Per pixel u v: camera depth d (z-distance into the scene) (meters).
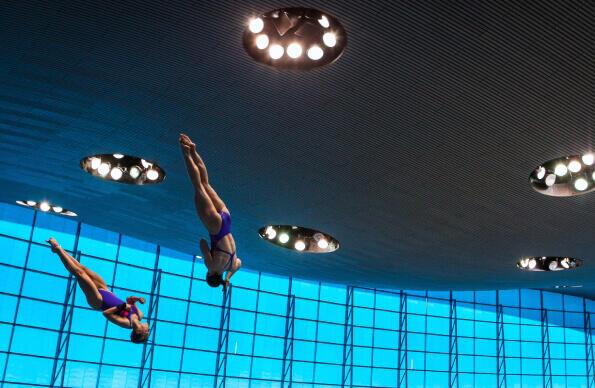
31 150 16.52
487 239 20.45
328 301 35.25
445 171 14.91
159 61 10.95
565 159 14.73
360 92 11.46
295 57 10.72
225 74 11.23
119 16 9.68
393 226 19.78
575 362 41.62
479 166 14.45
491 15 8.96
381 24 9.44
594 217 17.58
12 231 26.31
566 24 8.99
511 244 20.84
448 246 21.62
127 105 12.84
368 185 16.28
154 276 29.84
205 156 15.26
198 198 9.06
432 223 19.14
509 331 40.53
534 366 40.50
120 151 15.59
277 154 14.76
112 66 11.27
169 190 18.42
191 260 31.34
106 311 13.22
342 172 15.52
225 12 9.47
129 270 29.30
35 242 26.66
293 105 12.19
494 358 39.50
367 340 35.97
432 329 38.19
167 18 9.66
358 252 23.52
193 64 10.98
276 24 10.09
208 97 12.15
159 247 30.31
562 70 10.15
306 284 34.88
